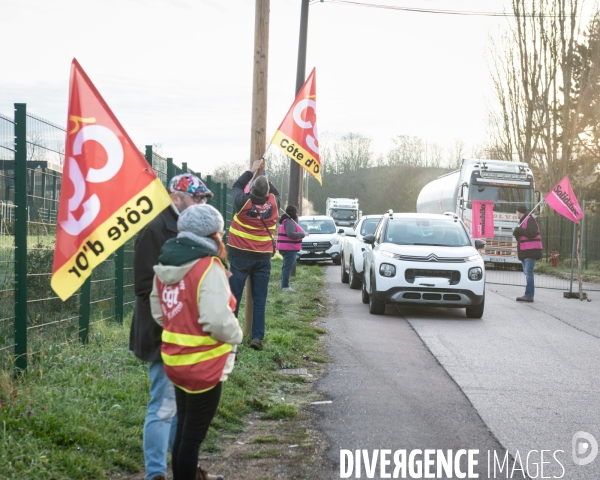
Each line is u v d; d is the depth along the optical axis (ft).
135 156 15.03
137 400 19.45
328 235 89.81
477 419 20.80
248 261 28.66
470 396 23.44
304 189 270.05
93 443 15.97
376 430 19.48
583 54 106.32
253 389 23.26
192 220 13.16
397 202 278.26
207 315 12.80
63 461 14.84
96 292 28.66
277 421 20.26
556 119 106.73
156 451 14.53
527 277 53.88
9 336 20.74
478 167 91.45
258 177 28.76
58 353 23.08
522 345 33.65
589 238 88.17
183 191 15.26
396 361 29.14
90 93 14.97
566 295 58.23
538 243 53.83
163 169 37.17
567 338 36.06
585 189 120.78
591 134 110.83
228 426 19.16
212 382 13.12
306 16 72.33
